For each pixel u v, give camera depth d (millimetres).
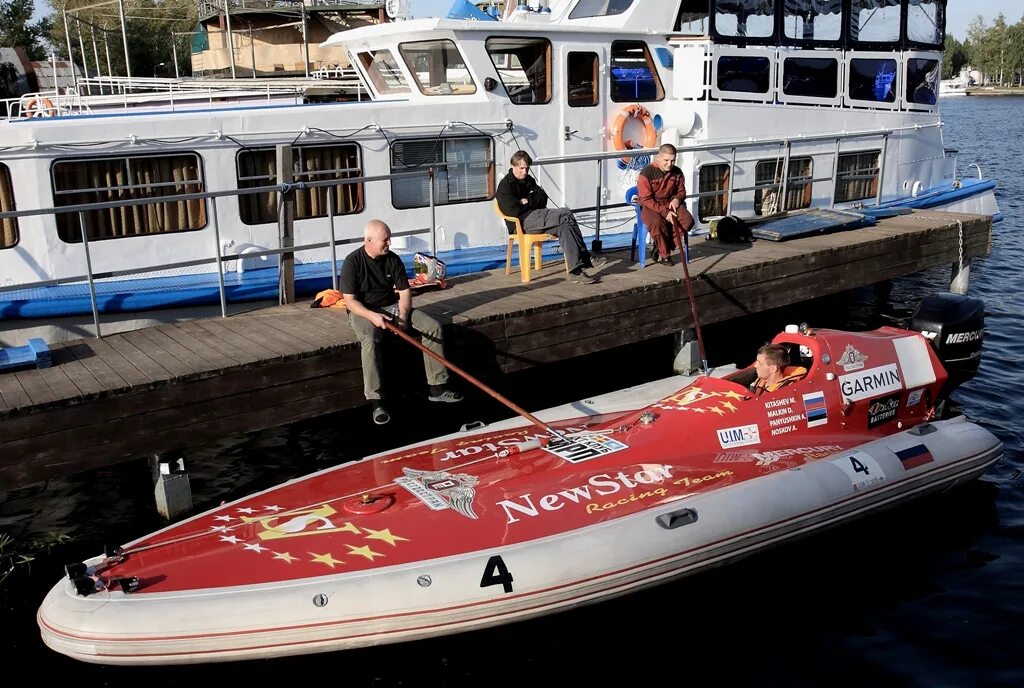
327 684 5293
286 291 8602
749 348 11055
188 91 11797
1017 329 11773
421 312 7430
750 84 11727
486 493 5898
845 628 5777
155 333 7625
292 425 8750
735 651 5562
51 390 6188
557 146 10773
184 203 9000
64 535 6891
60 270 8555
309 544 5383
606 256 10289
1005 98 104188
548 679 5316
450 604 5121
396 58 10383
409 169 9945
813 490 6277
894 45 13195
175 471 6719
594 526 5633
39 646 5594
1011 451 8148
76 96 10336
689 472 6227
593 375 9844
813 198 12797
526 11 11766
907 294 13406
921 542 6785
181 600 4906
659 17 11234
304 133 9297
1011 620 5836
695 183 11594
